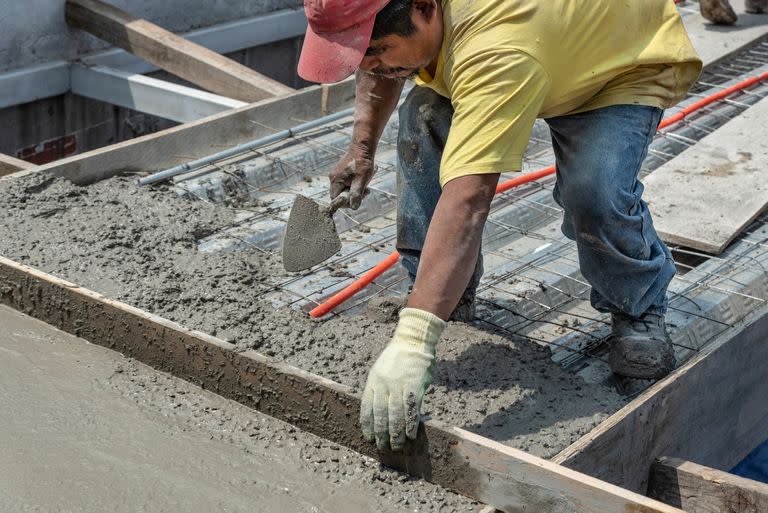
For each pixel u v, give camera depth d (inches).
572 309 177.9
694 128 253.4
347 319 152.7
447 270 109.3
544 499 111.7
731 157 221.0
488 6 108.1
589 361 153.8
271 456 125.3
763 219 204.7
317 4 106.4
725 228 189.5
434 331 111.2
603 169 125.2
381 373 111.9
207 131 216.8
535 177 214.2
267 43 349.1
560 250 195.9
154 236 175.6
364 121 140.8
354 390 125.0
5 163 195.9
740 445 172.2
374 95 138.9
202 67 258.8
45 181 187.6
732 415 164.4
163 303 150.6
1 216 175.3
